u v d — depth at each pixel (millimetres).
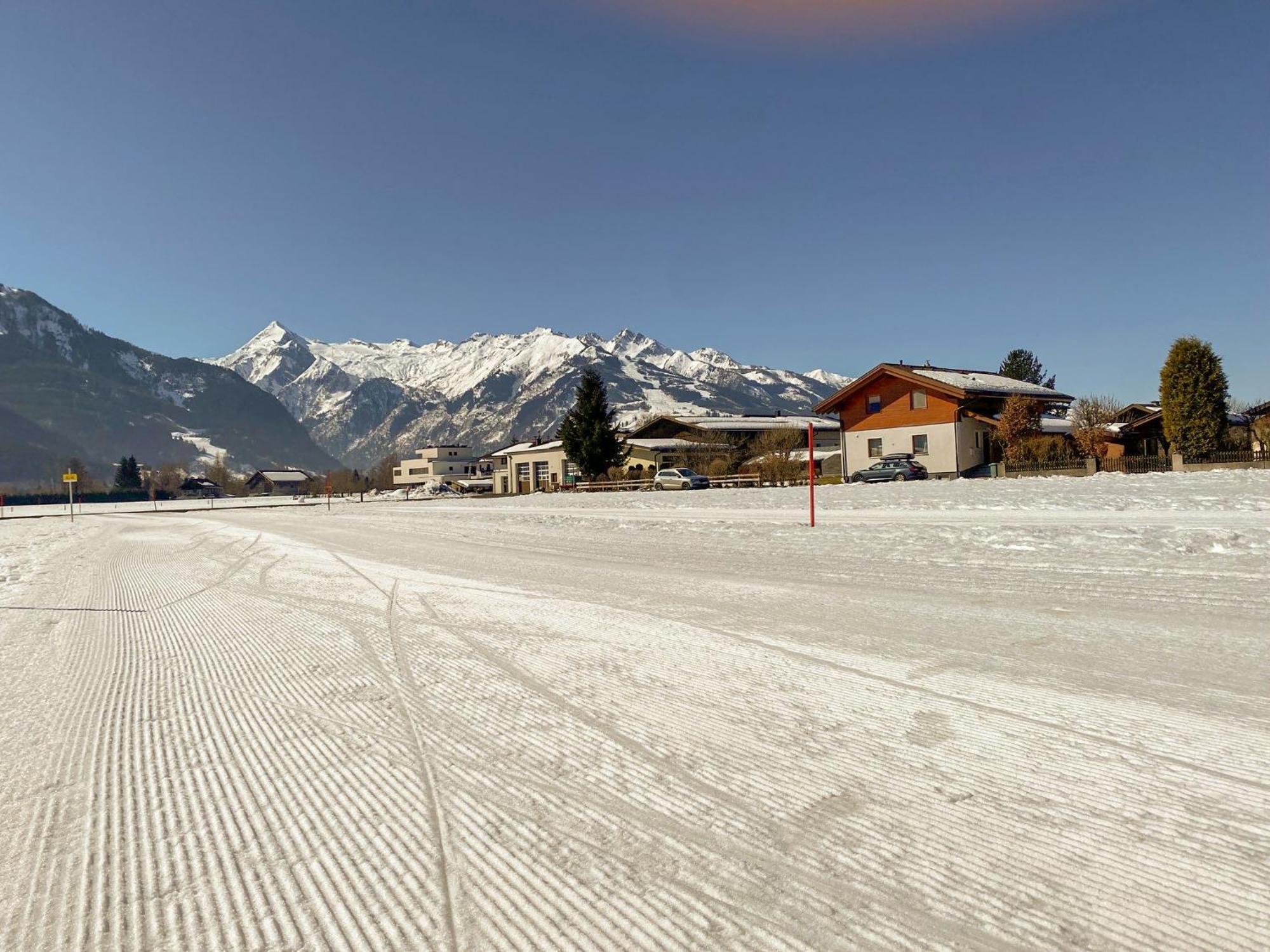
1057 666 5012
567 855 2777
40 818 3279
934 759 3512
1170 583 7781
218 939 2352
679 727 4090
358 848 2898
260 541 19906
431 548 16094
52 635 7902
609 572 10719
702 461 54750
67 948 2334
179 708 4898
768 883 2537
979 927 2256
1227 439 35219
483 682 5188
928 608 7145
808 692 4617
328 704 4828
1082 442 40156
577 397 57281
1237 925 2209
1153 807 2955
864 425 44750
